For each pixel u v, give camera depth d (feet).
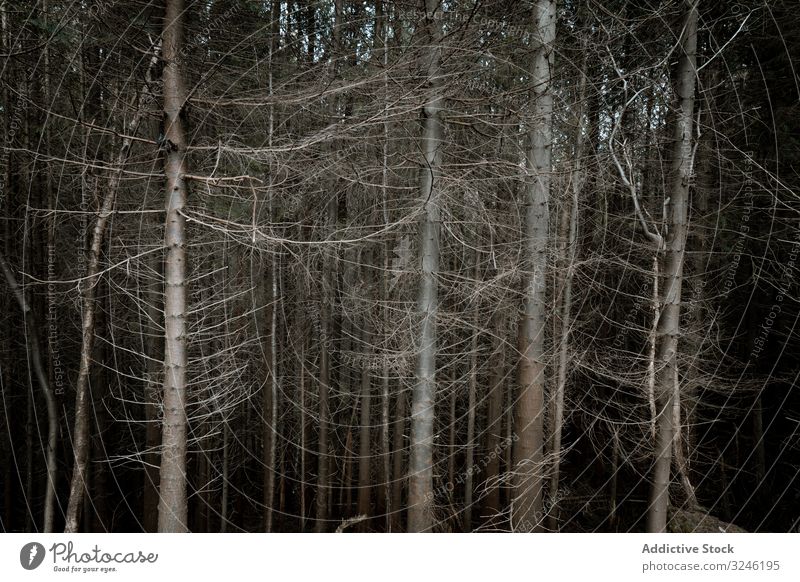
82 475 14.44
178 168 12.89
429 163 15.46
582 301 26.14
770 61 24.03
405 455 33.96
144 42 13.53
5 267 15.69
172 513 12.96
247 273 26.40
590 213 27.35
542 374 18.06
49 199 19.36
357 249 27.12
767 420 31.58
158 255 20.17
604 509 33.01
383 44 18.47
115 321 23.16
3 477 30.76
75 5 13.33
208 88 14.20
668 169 19.90
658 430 15.74
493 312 22.22
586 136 21.27
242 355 27.71
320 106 16.81
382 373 28.94
